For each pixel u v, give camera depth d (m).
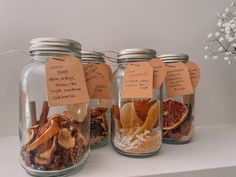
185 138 0.34
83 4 0.39
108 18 0.41
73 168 0.23
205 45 0.46
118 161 0.28
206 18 0.46
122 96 0.28
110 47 0.41
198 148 0.33
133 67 0.28
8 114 0.37
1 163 0.27
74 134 0.24
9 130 0.37
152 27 0.43
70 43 0.23
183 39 0.45
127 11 0.42
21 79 0.26
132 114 0.28
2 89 0.37
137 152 0.28
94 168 0.25
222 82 0.47
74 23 0.39
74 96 0.23
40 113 0.24
